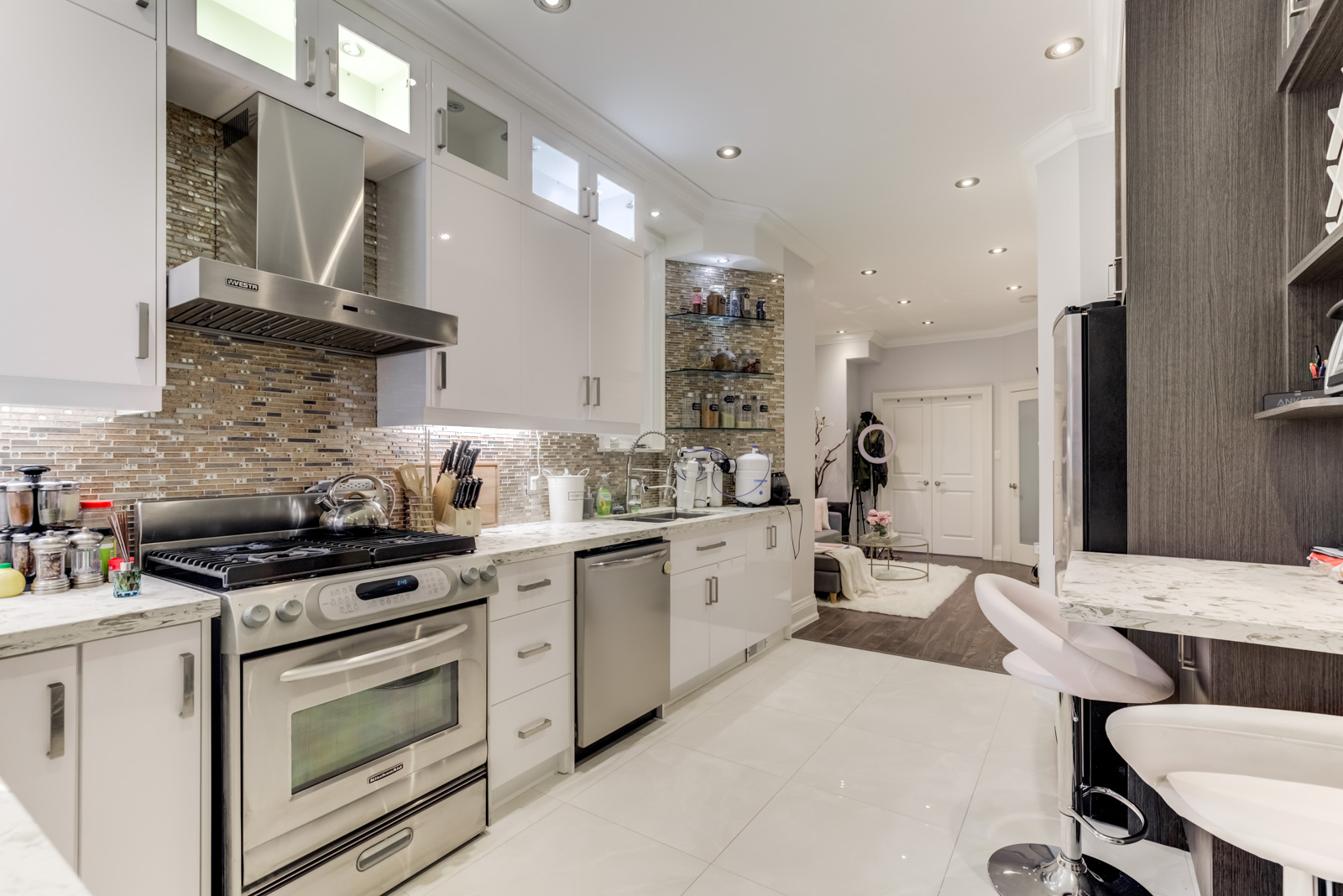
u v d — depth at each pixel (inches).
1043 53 95.3
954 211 155.5
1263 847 34.6
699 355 159.8
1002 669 138.5
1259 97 69.3
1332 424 66.1
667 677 112.6
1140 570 62.8
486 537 97.3
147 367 60.7
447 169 88.0
